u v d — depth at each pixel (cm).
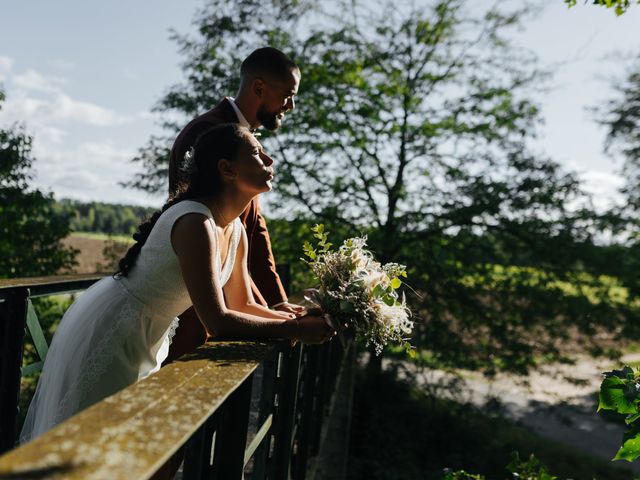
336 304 204
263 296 287
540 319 1291
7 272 1029
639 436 165
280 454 252
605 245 1256
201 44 1305
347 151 1301
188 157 197
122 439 89
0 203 1029
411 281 1296
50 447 83
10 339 290
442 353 1309
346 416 667
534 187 1228
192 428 98
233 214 200
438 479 302
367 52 1325
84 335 201
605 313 1214
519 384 1312
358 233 1298
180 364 146
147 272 194
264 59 292
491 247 1337
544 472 267
